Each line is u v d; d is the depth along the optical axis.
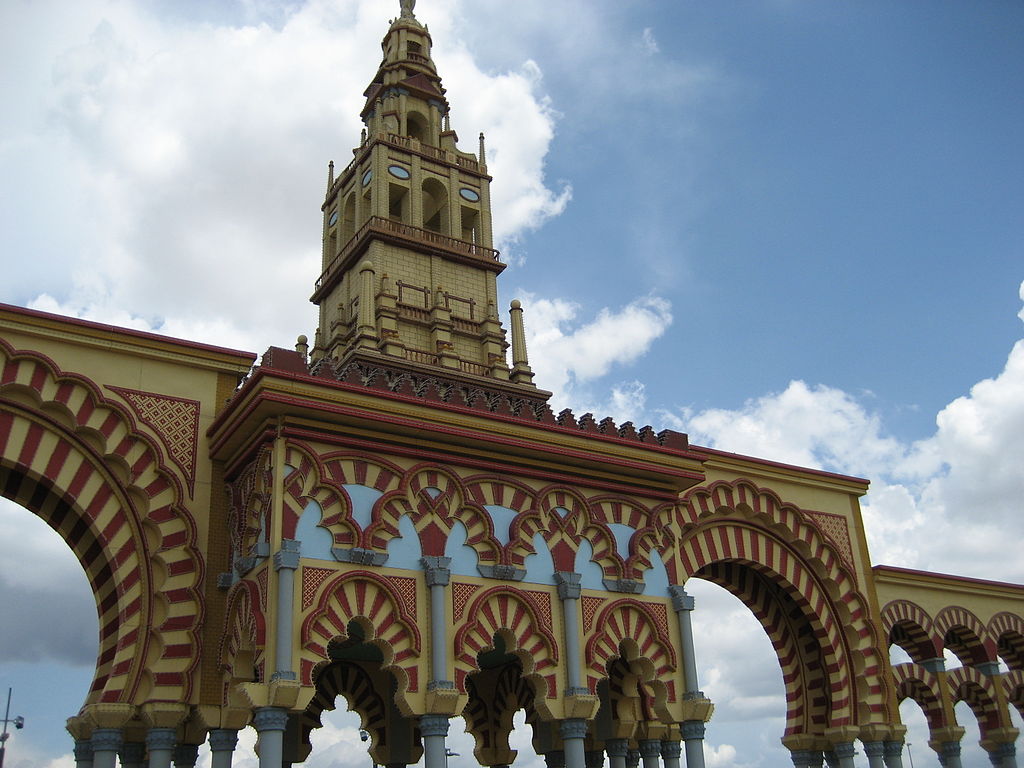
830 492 26.56
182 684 16.50
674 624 19.53
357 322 32.16
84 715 16.44
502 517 18.27
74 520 18.12
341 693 22.48
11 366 17.19
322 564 16.03
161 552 17.30
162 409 18.31
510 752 23.97
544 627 17.77
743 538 24.73
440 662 16.30
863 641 25.34
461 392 19.06
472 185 37.25
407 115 38.47
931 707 28.41
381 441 17.38
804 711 25.42
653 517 20.17
